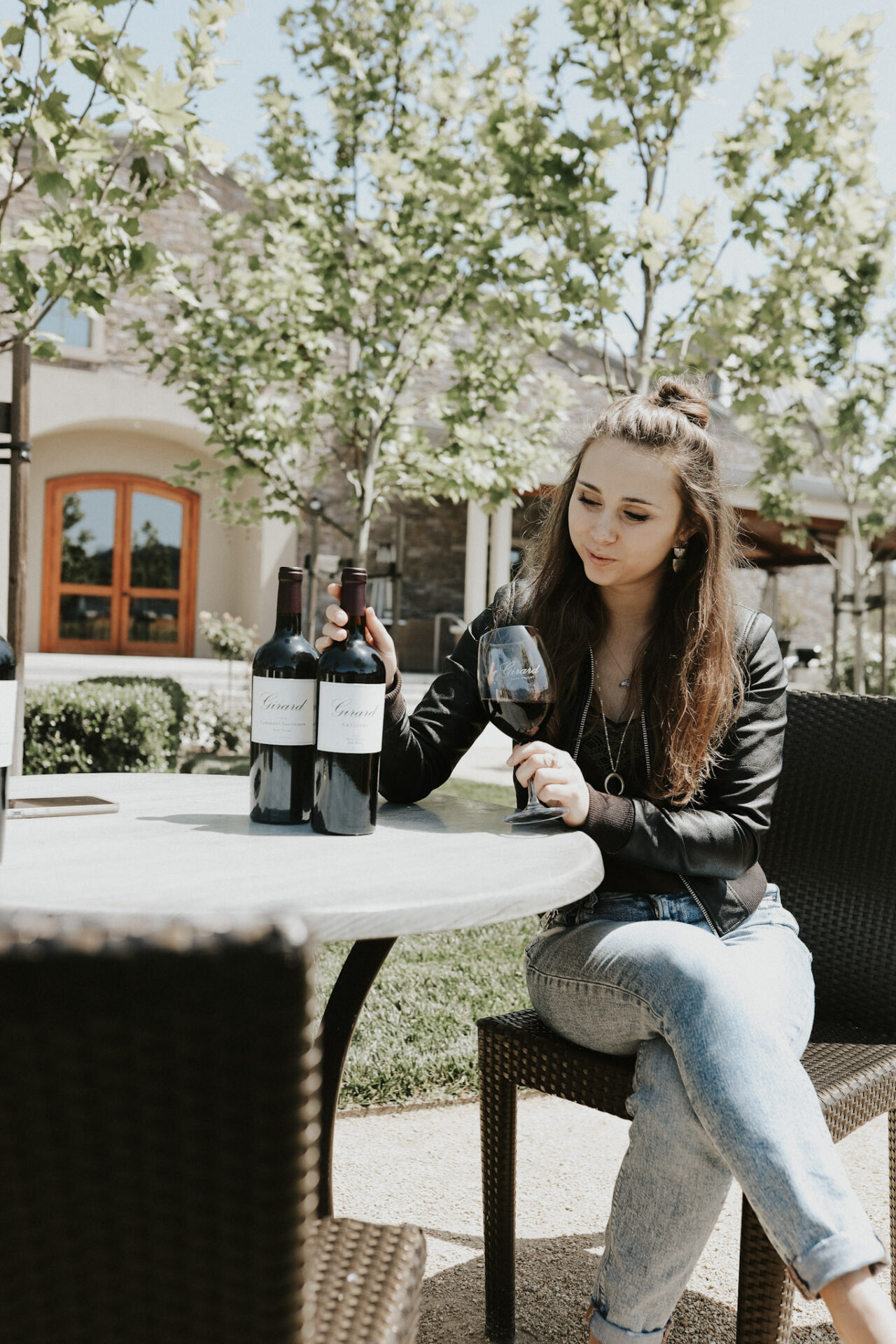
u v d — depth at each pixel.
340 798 1.48
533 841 1.49
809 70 5.38
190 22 3.87
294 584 1.57
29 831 1.47
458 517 15.82
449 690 1.94
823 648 16.17
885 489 10.00
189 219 12.37
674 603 1.80
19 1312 0.64
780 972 1.63
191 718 8.07
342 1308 0.94
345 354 7.59
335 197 6.32
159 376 13.71
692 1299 1.94
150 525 14.98
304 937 0.61
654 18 5.34
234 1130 0.63
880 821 1.96
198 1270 0.65
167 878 1.18
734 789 1.75
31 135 3.50
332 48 6.21
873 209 5.66
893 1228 1.85
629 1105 1.43
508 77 5.91
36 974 0.59
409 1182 2.31
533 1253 2.07
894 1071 1.69
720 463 1.80
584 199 5.34
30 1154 0.62
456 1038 2.94
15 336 3.81
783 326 5.74
